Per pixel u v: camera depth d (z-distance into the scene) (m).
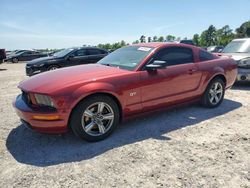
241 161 3.41
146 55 4.62
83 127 3.84
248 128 4.56
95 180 3.01
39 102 3.76
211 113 5.39
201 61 5.40
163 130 4.46
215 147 3.81
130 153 3.63
